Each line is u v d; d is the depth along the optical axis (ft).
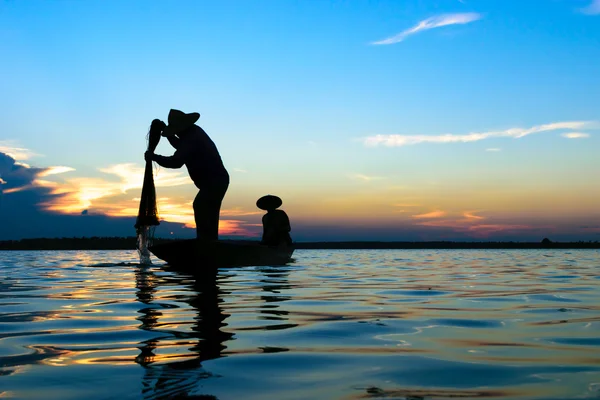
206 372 7.39
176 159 28.86
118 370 7.46
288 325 11.20
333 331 10.55
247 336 9.95
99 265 34.68
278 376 7.22
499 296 17.31
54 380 6.96
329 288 19.75
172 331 10.43
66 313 12.89
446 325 11.35
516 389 6.64
